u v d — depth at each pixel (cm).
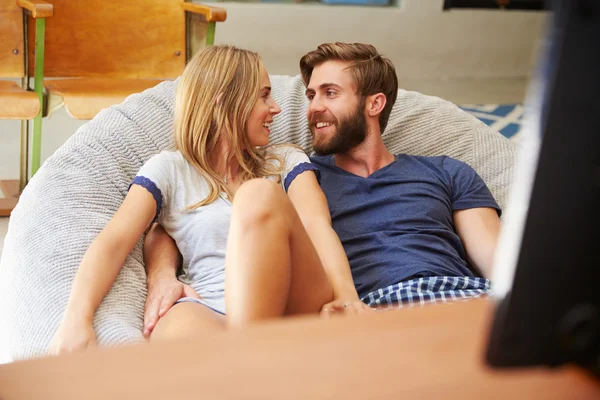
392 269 150
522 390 44
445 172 170
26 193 159
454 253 158
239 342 48
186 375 44
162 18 290
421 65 569
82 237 143
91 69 282
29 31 268
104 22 281
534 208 38
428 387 44
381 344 48
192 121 146
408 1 546
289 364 45
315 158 176
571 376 46
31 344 125
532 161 38
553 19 36
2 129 360
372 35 544
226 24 498
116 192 159
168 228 147
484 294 146
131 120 170
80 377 44
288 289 109
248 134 151
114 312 129
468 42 579
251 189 110
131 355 46
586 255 39
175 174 145
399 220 158
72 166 159
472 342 48
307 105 188
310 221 147
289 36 517
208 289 137
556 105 36
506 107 477
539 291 39
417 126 189
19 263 141
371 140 168
